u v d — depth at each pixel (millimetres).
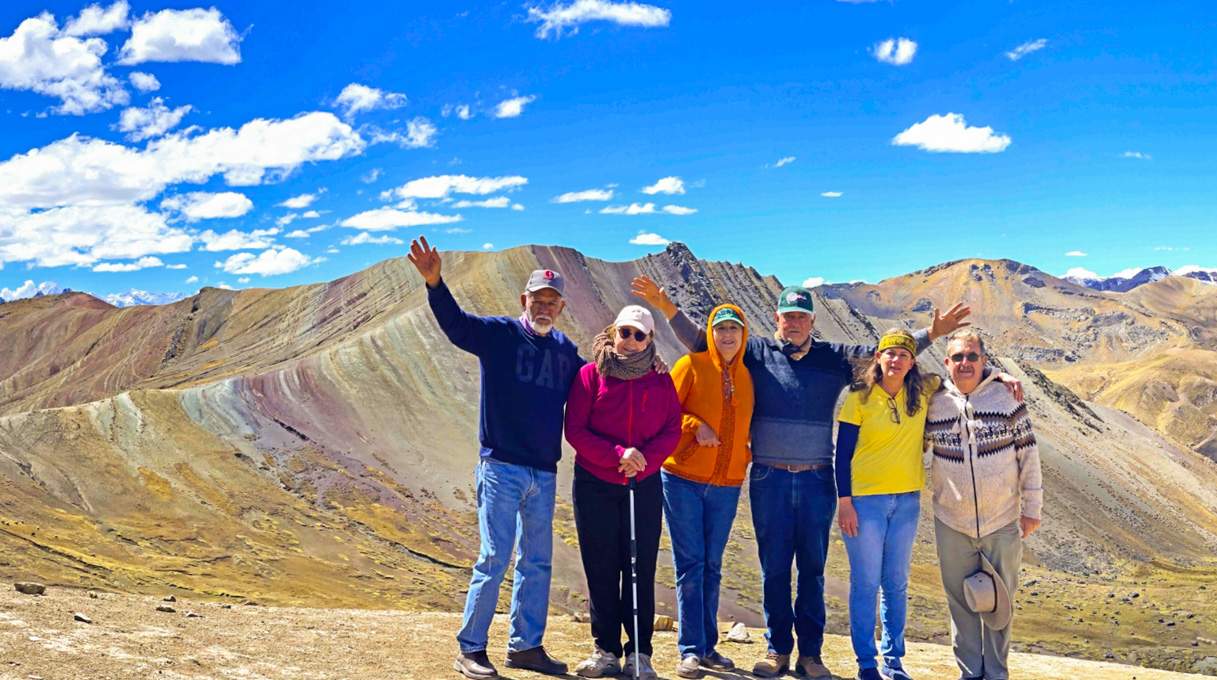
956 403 5352
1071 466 118062
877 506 5496
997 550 5285
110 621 5043
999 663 5379
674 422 5191
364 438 68500
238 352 117312
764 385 5754
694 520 5582
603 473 5105
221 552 41594
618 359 5043
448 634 6285
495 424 5027
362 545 48094
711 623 5770
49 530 38375
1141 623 53562
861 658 5504
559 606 39750
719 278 156750
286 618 6324
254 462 58281
